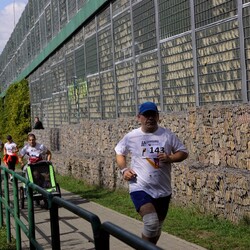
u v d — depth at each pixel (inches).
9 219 372.5
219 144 385.4
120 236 126.0
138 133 246.8
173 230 349.7
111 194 564.7
